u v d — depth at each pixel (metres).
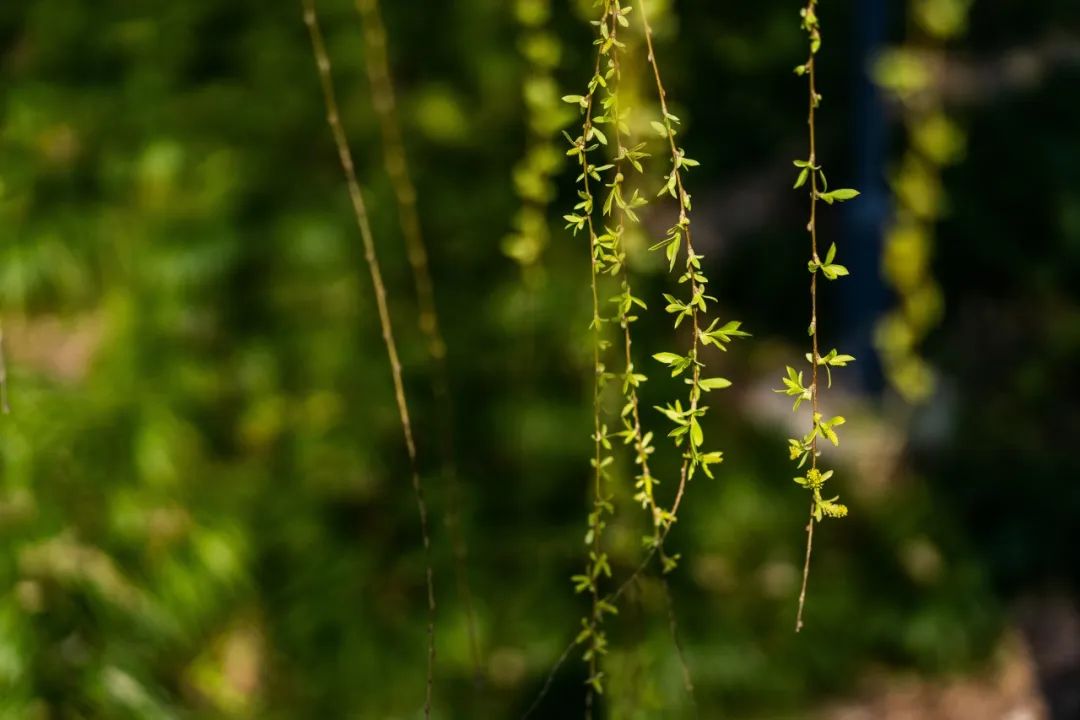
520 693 3.47
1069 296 5.03
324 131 4.61
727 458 4.10
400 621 3.65
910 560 3.94
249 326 4.19
